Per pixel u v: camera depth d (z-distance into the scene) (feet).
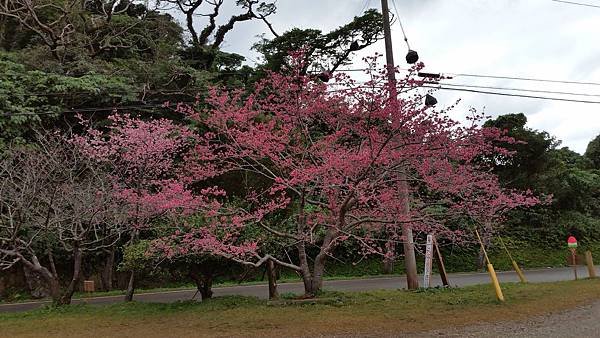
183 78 72.84
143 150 42.34
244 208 36.22
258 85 34.24
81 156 43.86
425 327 25.49
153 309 32.65
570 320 26.55
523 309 29.89
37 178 35.19
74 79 61.16
